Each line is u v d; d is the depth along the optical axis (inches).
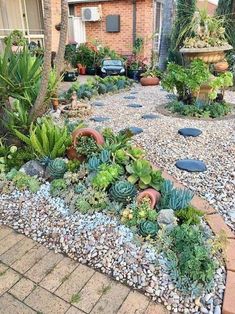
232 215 85.2
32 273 67.2
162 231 73.0
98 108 219.3
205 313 57.6
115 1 404.2
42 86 110.3
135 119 186.5
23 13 347.3
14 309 58.5
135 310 58.5
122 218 80.4
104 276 66.4
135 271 66.9
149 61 413.4
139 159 96.7
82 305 59.6
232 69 289.1
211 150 135.0
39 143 107.1
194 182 105.2
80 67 395.2
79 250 73.7
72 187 95.6
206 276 61.0
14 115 116.6
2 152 113.7
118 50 429.1
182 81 196.4
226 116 191.9
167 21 353.7
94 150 103.7
